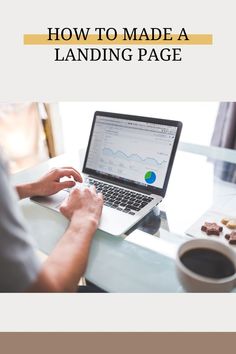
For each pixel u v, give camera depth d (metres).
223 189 0.80
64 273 0.42
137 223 0.63
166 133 0.73
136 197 0.70
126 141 0.79
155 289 0.46
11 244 0.31
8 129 1.70
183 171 0.91
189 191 0.78
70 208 0.62
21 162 1.79
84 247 0.49
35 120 1.82
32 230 0.61
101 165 0.83
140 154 0.76
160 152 0.73
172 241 0.57
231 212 0.66
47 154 1.97
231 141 1.34
